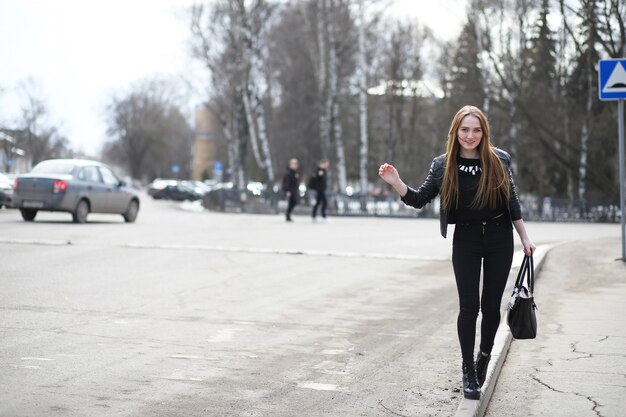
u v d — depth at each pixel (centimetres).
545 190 5303
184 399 650
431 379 730
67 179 2758
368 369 766
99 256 1688
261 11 5366
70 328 928
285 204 4806
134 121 14125
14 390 659
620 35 3150
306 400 656
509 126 5150
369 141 8356
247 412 620
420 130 7819
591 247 1981
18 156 10475
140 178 14300
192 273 1456
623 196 1652
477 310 662
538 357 827
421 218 4519
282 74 7288
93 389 671
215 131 10431
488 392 673
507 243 668
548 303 1180
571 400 669
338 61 4978
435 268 1598
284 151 7638
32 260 1591
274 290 1274
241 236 2372
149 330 930
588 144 4728
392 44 7025
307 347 861
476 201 656
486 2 4444
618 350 852
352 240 2309
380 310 1105
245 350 839
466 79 5547
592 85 4331
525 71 4950
